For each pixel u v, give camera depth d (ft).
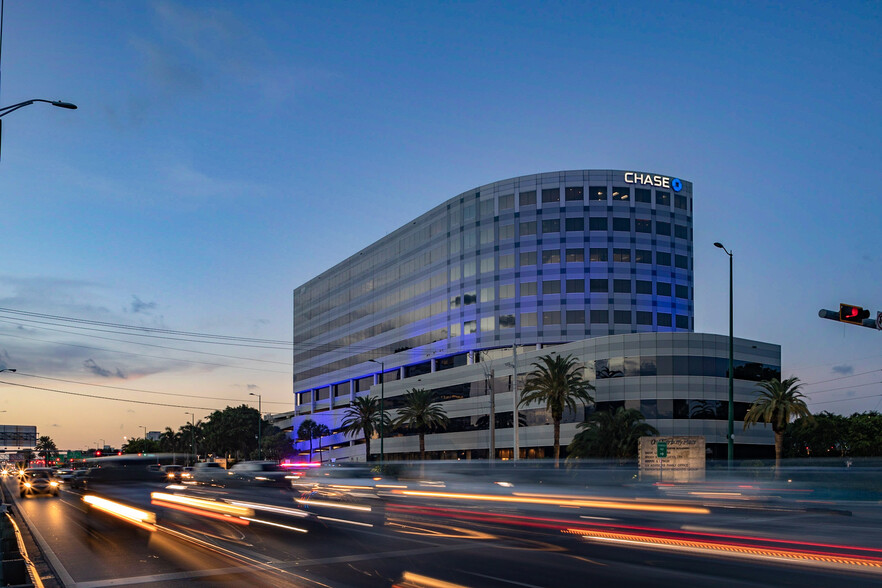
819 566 51.42
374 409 352.49
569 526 80.43
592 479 194.39
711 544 63.46
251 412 542.57
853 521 87.71
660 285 315.17
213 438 527.81
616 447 207.10
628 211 317.22
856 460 212.23
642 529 77.46
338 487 114.42
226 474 145.59
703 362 245.04
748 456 246.47
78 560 57.47
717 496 141.18
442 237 358.43
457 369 329.72
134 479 189.37
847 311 97.40
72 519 96.84
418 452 349.20
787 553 57.72
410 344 377.71
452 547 62.08
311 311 499.51
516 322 317.01
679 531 75.20
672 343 245.24
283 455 480.64
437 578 46.50
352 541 66.64
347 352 444.55
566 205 318.04
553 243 316.60
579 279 311.68
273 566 52.16
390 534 72.59
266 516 91.97
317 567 51.49
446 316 349.82
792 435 306.55
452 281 347.97
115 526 85.25
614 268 311.88
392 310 397.60
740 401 247.29
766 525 81.71
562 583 44.80
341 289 458.91
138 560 56.65
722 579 46.21
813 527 79.46
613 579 46.21
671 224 322.75
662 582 45.11
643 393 245.24
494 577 46.88
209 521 87.92
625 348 251.19
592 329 307.58
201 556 57.98
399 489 117.08
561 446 266.98
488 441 304.30
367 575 47.88
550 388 228.22
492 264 328.70
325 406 474.49
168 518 92.32
